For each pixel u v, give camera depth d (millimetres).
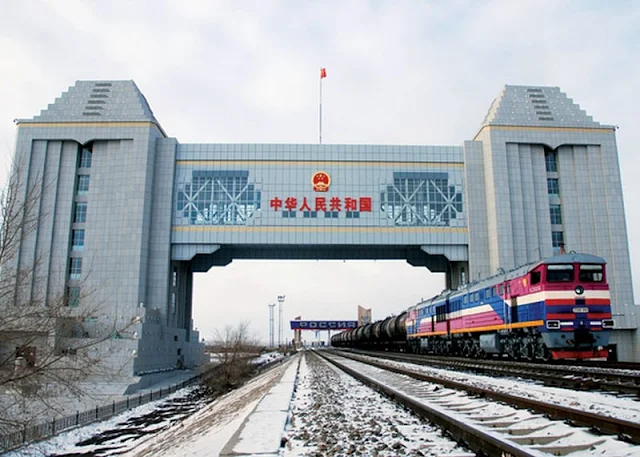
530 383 16938
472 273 54625
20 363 18609
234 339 69000
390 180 56312
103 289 51562
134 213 53125
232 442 8617
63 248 52500
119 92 56375
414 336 49344
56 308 19484
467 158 56844
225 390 45562
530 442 7988
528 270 24500
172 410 34562
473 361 28844
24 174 53656
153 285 53250
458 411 11023
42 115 55125
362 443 8570
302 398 15586
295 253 61875
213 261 62844
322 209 55375
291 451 8148
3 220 17891
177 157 56344
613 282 53844
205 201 55406
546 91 58250
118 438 25312
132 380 43250
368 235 55094
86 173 55125
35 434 23047
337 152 56562
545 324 22609
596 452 7273
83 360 20859
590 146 56750
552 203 56156
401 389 16266
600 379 16359
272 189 55688
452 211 56125
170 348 55000
